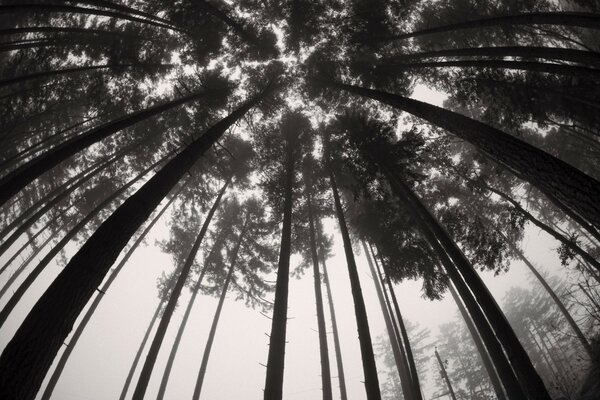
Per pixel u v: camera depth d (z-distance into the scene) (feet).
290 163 40.40
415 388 29.40
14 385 8.71
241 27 36.17
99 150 48.24
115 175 50.96
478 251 32.19
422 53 34.22
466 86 36.91
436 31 31.50
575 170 13.92
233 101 38.45
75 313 11.13
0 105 33.55
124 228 13.99
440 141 46.65
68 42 34.63
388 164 31.99
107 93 38.78
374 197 35.40
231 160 52.01
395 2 33.60
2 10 23.76
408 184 33.73
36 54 34.37
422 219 31.65
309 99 45.70
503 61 27.37
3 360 9.09
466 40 37.99
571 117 32.22
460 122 20.77
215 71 38.09
